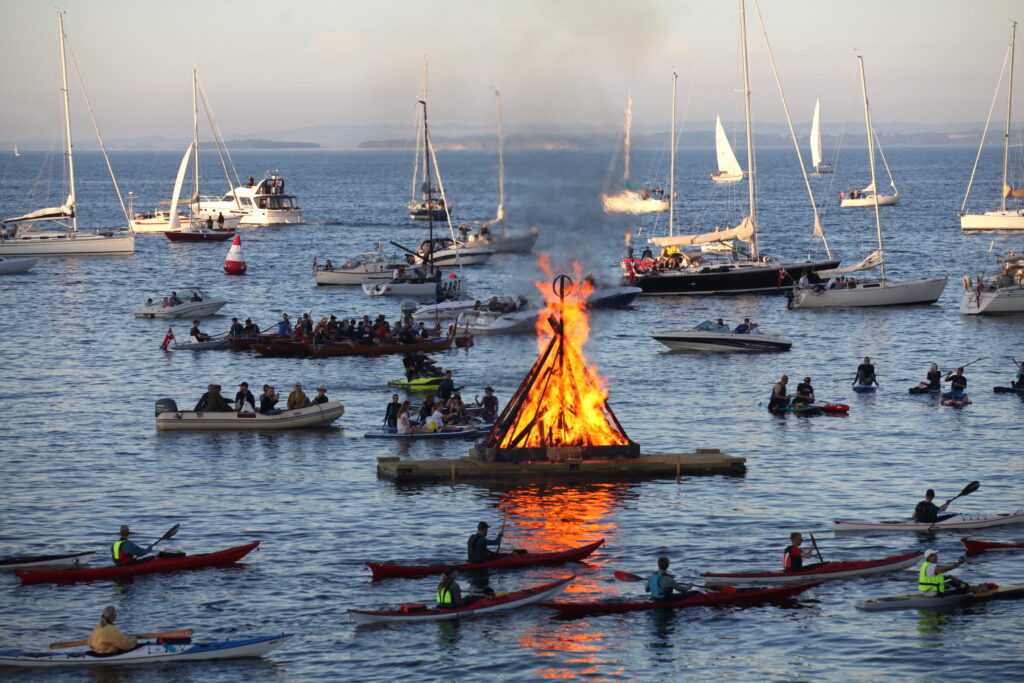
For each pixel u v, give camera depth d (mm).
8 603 97875
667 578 96688
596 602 96062
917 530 114562
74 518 120000
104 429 159250
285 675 85000
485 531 106062
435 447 149125
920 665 85562
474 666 86312
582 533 114750
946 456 143500
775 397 169625
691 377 198250
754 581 99938
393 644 90062
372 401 179125
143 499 126500
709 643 90000
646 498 126188
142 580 102938
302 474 136375
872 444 149750
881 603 95500
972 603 96500
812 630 91875
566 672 85188
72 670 85375
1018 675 83625
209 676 84812
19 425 161625
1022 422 161625
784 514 120375
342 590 100750
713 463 136125
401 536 114312
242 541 113062
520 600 96312
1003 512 119688
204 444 151125
